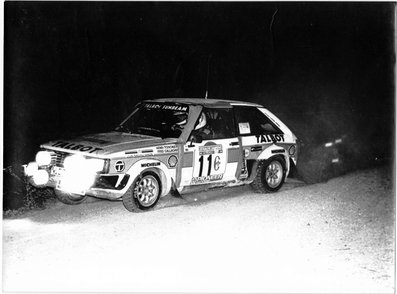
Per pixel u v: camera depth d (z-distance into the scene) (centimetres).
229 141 771
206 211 712
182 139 721
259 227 641
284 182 898
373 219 682
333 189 858
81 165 650
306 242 591
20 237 598
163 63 1222
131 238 596
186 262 529
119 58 1145
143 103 816
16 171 816
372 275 501
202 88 1282
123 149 667
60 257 538
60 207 734
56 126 1005
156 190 703
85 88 1078
